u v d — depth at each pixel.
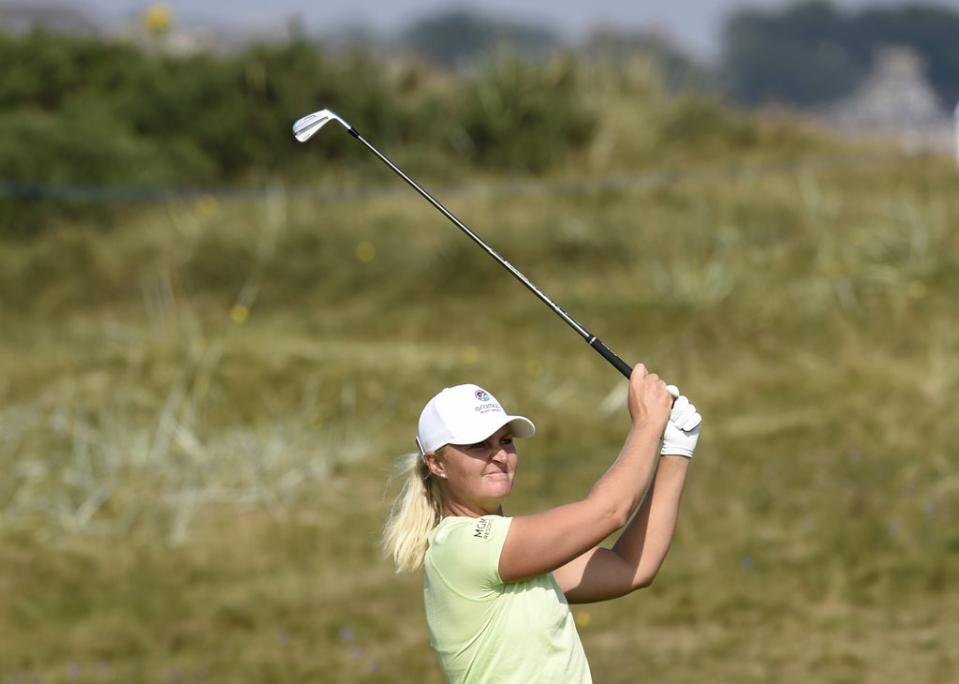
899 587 28.38
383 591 29.67
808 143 66.69
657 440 13.51
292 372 41.94
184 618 28.59
